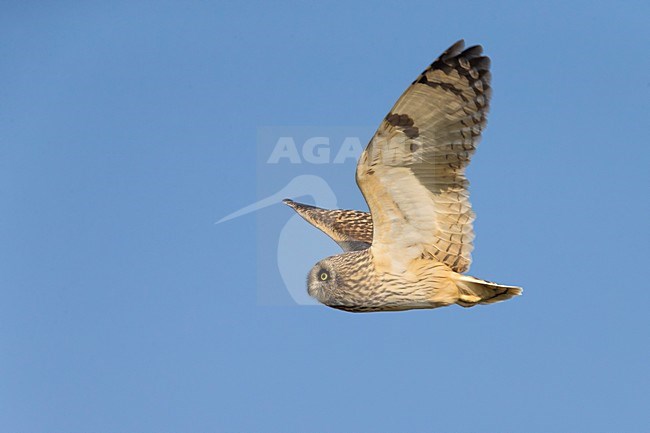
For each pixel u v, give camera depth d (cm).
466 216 1180
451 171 1146
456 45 1062
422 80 1078
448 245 1216
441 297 1248
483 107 1090
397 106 1099
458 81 1082
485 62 1074
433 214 1192
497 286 1220
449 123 1110
